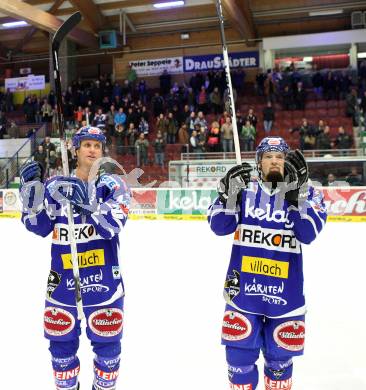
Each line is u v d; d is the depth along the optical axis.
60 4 18.64
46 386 2.76
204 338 3.46
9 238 8.10
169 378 2.84
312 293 4.64
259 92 17.78
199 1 19.41
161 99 16.98
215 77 17.38
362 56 19.25
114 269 2.40
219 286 4.90
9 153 16.25
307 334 3.51
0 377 2.88
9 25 20.89
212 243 7.39
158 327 3.71
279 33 20.73
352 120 15.99
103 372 2.41
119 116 15.72
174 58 20.78
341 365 2.97
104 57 23.03
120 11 20.09
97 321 2.36
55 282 2.38
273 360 2.28
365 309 4.10
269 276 2.21
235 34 20.55
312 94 17.81
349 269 5.66
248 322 2.22
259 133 17.19
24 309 4.19
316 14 19.48
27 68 22.28
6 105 19.39
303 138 13.68
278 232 2.23
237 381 2.26
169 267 5.82
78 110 16.72
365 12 18.80
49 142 13.43
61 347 2.38
